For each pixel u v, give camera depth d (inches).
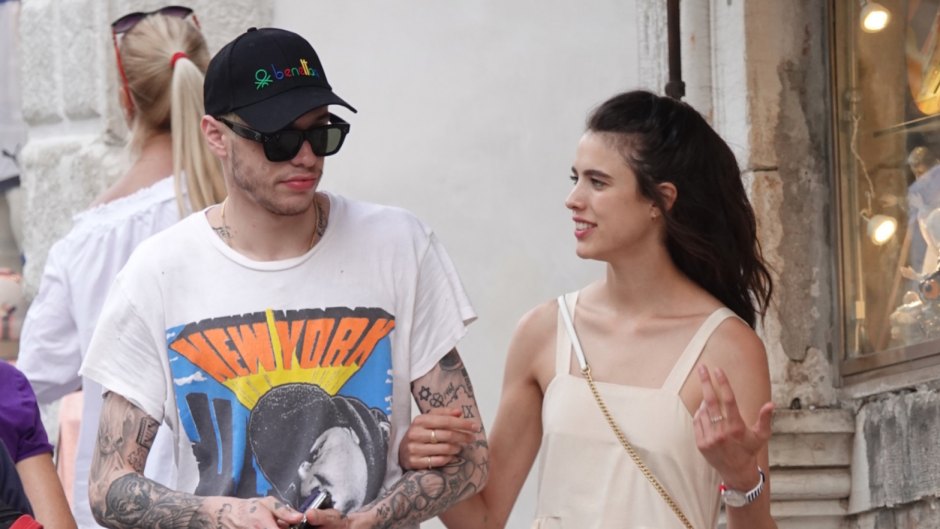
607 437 222.1
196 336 220.4
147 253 225.0
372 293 223.8
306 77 219.1
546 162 354.3
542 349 235.1
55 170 407.5
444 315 229.0
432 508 220.5
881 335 303.9
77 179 401.7
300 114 213.5
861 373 308.8
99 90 398.6
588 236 227.3
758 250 239.5
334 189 370.3
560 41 353.7
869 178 309.0
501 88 358.3
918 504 289.4
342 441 218.5
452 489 222.1
